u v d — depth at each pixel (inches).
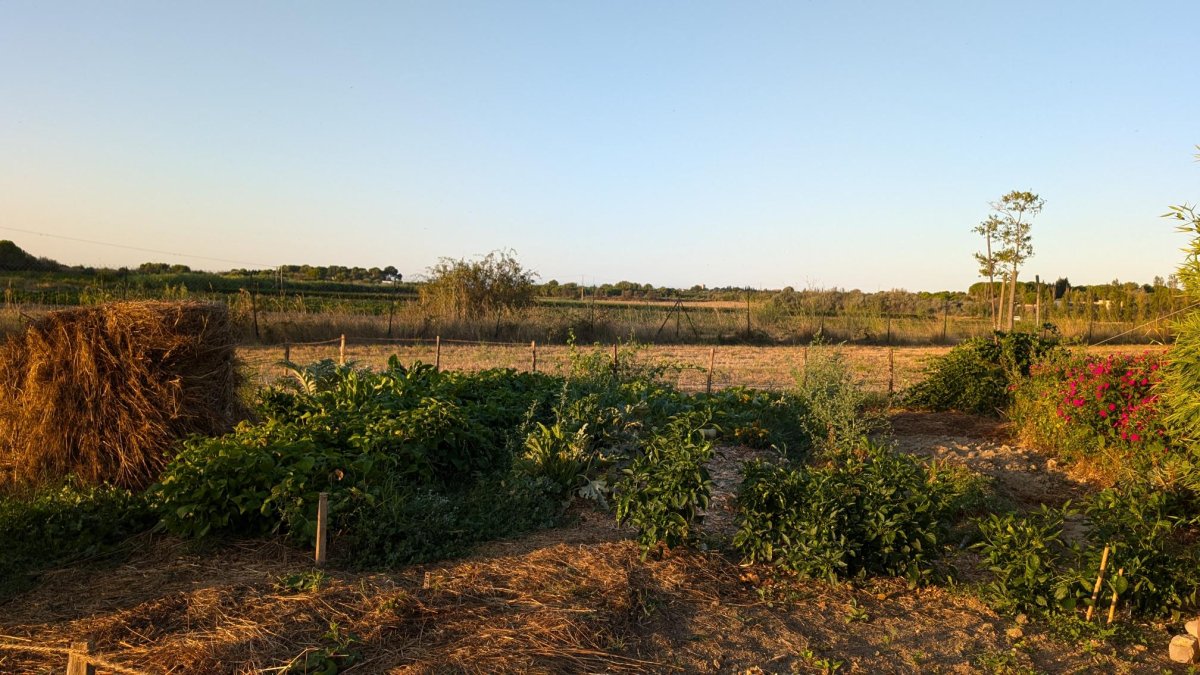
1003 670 178.1
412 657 169.9
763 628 195.6
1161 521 217.5
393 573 217.2
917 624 202.2
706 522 274.4
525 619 189.0
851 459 254.5
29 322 285.7
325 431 282.0
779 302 1398.9
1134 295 1414.9
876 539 230.1
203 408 301.9
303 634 177.2
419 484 283.3
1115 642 195.5
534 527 263.0
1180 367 238.5
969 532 271.7
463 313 1079.0
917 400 542.6
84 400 283.7
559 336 1066.7
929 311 1625.2
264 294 1366.9
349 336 944.3
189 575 212.5
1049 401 400.8
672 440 251.3
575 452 300.2
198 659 163.5
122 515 248.5
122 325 285.0
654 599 206.7
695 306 1646.2
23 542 228.4
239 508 233.6
